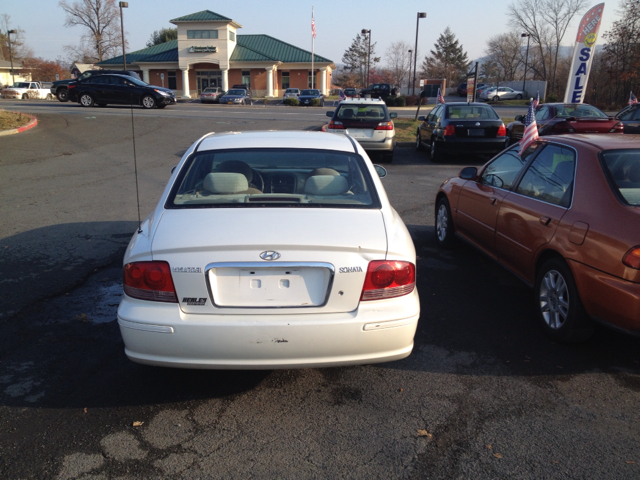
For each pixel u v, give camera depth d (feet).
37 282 16.88
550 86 205.05
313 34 163.84
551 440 9.36
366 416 10.05
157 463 8.68
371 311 9.52
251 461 8.75
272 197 10.99
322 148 12.93
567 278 12.47
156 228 10.07
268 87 179.11
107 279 17.39
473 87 64.18
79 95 83.92
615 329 11.21
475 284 17.40
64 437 9.32
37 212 26.27
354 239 9.61
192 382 11.23
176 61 179.11
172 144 51.60
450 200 20.49
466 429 9.67
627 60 127.54
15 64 272.72
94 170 38.47
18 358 12.12
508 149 17.83
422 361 12.23
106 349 12.64
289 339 9.27
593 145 13.50
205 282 9.21
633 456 8.93
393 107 130.52
